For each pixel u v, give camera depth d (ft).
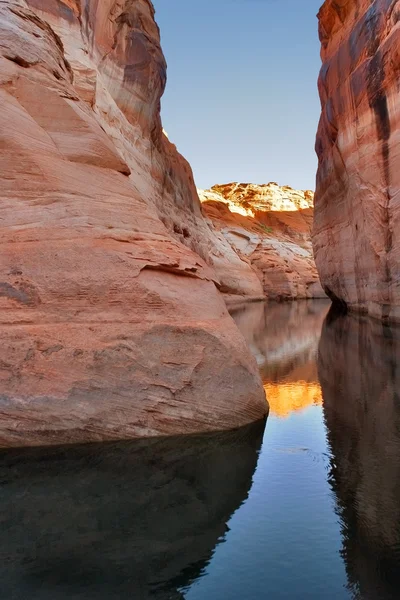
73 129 27.66
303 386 32.53
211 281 29.68
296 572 12.71
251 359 26.48
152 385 22.24
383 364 38.75
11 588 12.12
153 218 28.84
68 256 23.44
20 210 24.13
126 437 21.84
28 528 14.94
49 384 21.11
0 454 20.21
